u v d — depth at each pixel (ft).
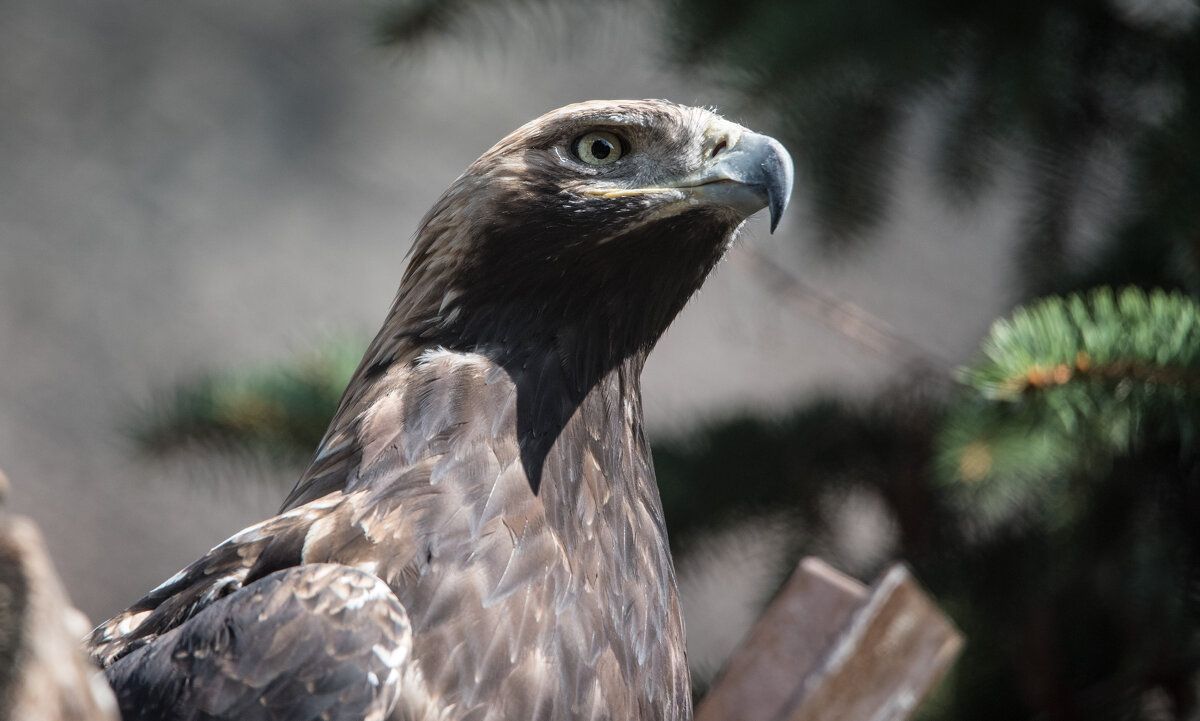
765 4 30.27
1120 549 29.78
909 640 21.39
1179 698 29.55
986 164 31.22
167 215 94.43
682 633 21.12
